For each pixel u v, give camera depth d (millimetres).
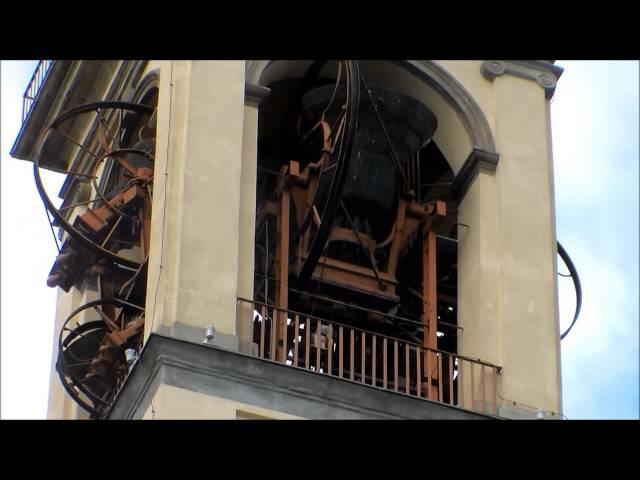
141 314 34906
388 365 34344
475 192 34875
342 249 34500
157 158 33156
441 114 35844
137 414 30688
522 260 34125
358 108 33062
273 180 35438
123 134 36125
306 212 34500
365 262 34719
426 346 33719
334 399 31062
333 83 35781
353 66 33406
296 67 35250
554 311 33750
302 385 30969
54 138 38875
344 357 34312
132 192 34906
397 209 35219
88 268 35562
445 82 35750
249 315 31672
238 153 32938
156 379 30453
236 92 33531
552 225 34656
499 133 35375
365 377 33875
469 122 35500
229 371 30703
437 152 36688
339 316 34312
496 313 33656
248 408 30578
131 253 35688
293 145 35688
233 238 32094
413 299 35250
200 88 33312
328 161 34219
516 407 32625
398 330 34656
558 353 33344
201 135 32844
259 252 34344
